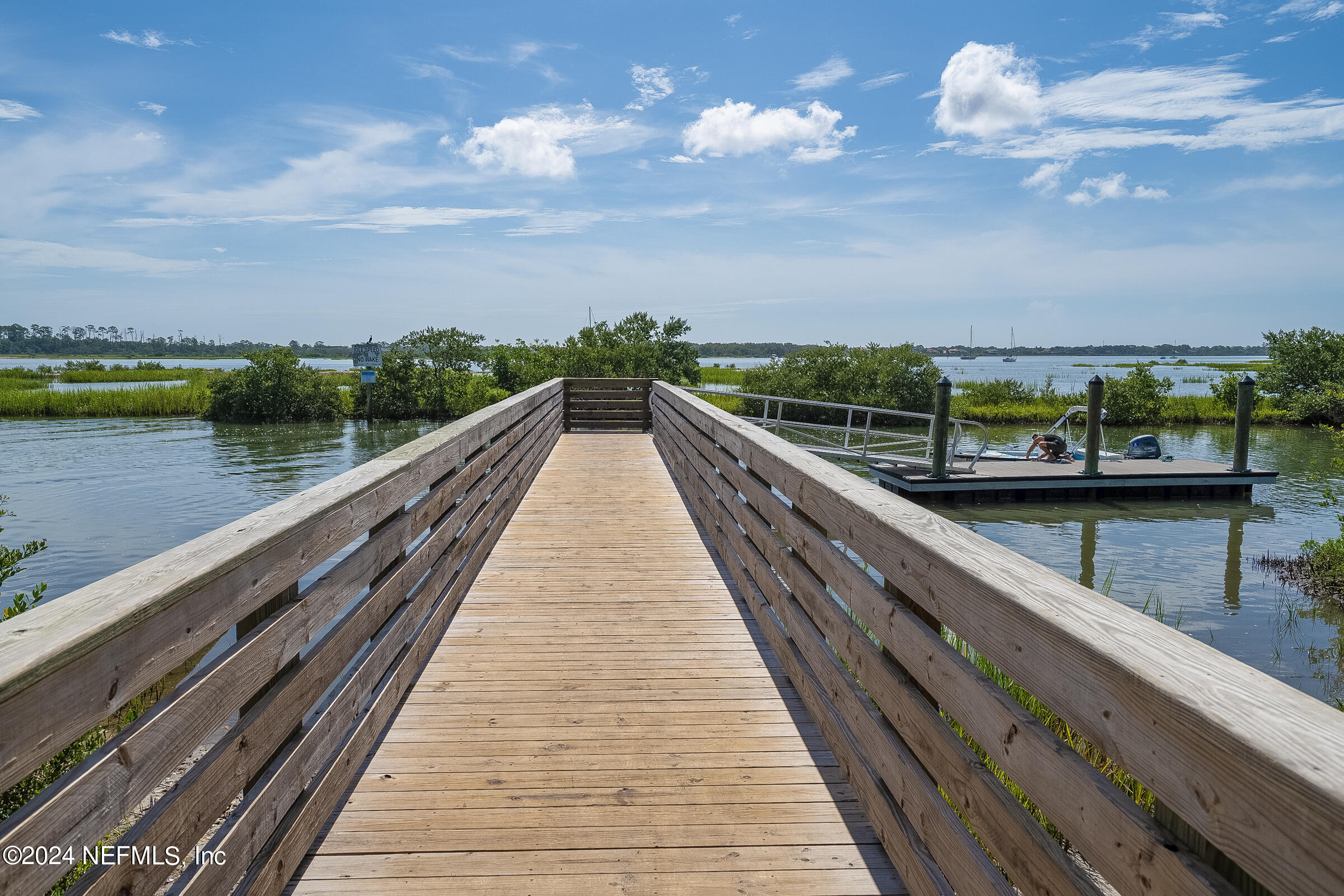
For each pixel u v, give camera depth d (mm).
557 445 11664
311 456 21750
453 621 4180
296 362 32719
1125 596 8531
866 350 32656
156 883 1399
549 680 3436
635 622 4184
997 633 1490
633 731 2975
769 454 3635
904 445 22031
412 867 2156
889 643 2143
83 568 10219
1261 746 859
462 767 2701
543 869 2156
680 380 33031
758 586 4223
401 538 3172
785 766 2715
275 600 2014
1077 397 32625
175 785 1522
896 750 2107
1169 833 1045
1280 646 7090
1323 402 26719
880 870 2162
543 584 4844
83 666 1197
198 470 18969
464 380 34375
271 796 1919
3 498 5309
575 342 34625
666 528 6312
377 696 2881
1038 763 1354
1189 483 13523
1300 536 11234
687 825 2365
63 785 1163
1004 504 13156
